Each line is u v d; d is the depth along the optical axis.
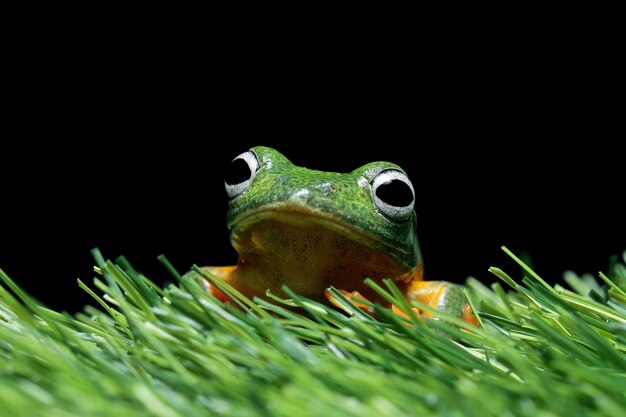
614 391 0.17
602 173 0.46
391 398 0.16
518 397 0.17
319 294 0.22
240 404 0.16
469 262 0.47
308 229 0.21
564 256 0.46
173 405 0.16
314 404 0.15
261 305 0.18
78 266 0.46
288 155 0.48
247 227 0.21
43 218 0.46
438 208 0.48
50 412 0.15
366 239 0.21
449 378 0.17
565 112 0.46
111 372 0.17
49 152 0.47
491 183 0.47
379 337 0.18
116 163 0.47
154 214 0.47
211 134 0.48
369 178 0.21
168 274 0.46
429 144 0.48
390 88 0.48
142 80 0.48
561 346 0.18
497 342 0.17
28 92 0.47
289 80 0.49
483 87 0.47
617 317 0.19
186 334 0.18
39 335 0.17
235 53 0.49
